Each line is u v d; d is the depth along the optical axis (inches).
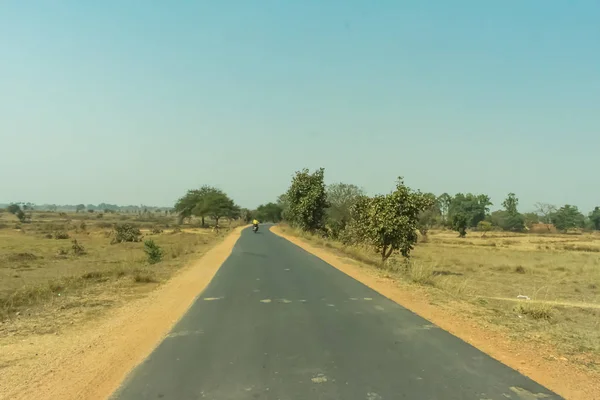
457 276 1095.6
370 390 232.7
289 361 281.9
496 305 559.5
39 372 281.4
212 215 3814.0
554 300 748.0
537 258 1684.3
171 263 952.3
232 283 634.8
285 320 398.3
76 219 5088.6
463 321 399.2
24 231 2711.6
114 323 415.2
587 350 318.7
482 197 5285.4
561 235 4254.4
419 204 942.4
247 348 312.2
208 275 736.3
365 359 284.2
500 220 5167.3
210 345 323.0
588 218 5757.9
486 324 391.2
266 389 236.2
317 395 227.0
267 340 332.2
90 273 784.9
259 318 408.5
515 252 2003.0
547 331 380.2
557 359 292.8
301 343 322.7
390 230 915.4
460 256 1694.1
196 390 237.5
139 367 280.5
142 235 2354.8
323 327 371.2
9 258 1188.5
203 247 1428.4
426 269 789.2
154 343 335.9
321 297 517.0
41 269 1027.9
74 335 375.9
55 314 461.4
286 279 669.9
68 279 716.0
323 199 1882.4
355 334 347.6
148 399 228.4
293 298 510.3
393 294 540.1
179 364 282.5
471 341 329.7
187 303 496.1
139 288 624.4
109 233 2363.4
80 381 261.7
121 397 232.5
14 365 297.6
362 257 1056.8
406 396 224.5
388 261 954.7
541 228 5054.1
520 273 1197.7
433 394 227.1
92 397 235.9
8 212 6505.9
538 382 247.0
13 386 257.0
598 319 569.3
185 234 2438.5
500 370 265.3
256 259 981.8
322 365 273.1
